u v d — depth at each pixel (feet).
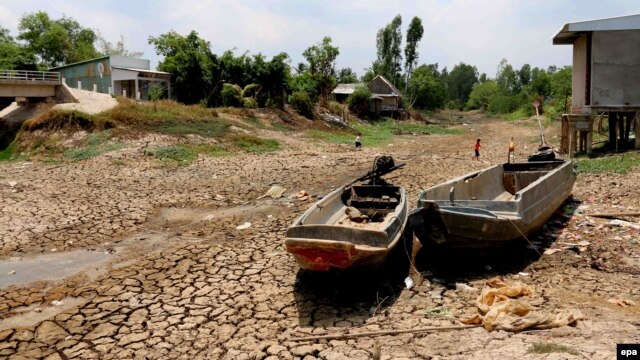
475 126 171.83
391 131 139.95
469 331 19.27
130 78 117.19
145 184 52.90
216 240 34.01
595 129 82.17
